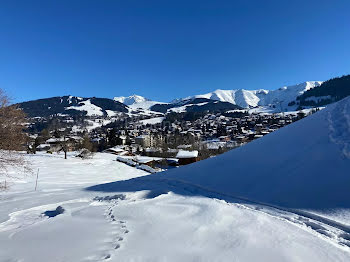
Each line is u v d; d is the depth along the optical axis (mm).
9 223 7832
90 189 13930
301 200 7148
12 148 12734
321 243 4688
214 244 4816
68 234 5914
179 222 6242
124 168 46281
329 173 8047
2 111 12023
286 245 4621
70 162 46594
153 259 4266
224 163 12961
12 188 20031
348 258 4125
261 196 8117
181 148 81750
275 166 10117
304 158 9656
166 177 13859
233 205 7605
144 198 10086
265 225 5668
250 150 13266
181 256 4363
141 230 5820
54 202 10797
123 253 4539
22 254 4789
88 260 4320
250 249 4523
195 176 12406
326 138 10289
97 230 6074
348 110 11594
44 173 32562
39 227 6691
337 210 6180
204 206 7527
